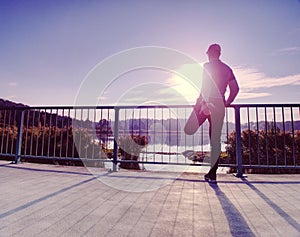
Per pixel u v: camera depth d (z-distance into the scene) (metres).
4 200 2.12
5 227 1.51
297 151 6.35
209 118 3.31
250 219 1.74
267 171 6.02
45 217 1.71
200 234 1.46
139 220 1.68
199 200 2.23
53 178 3.20
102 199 2.21
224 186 2.87
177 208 1.98
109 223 1.61
